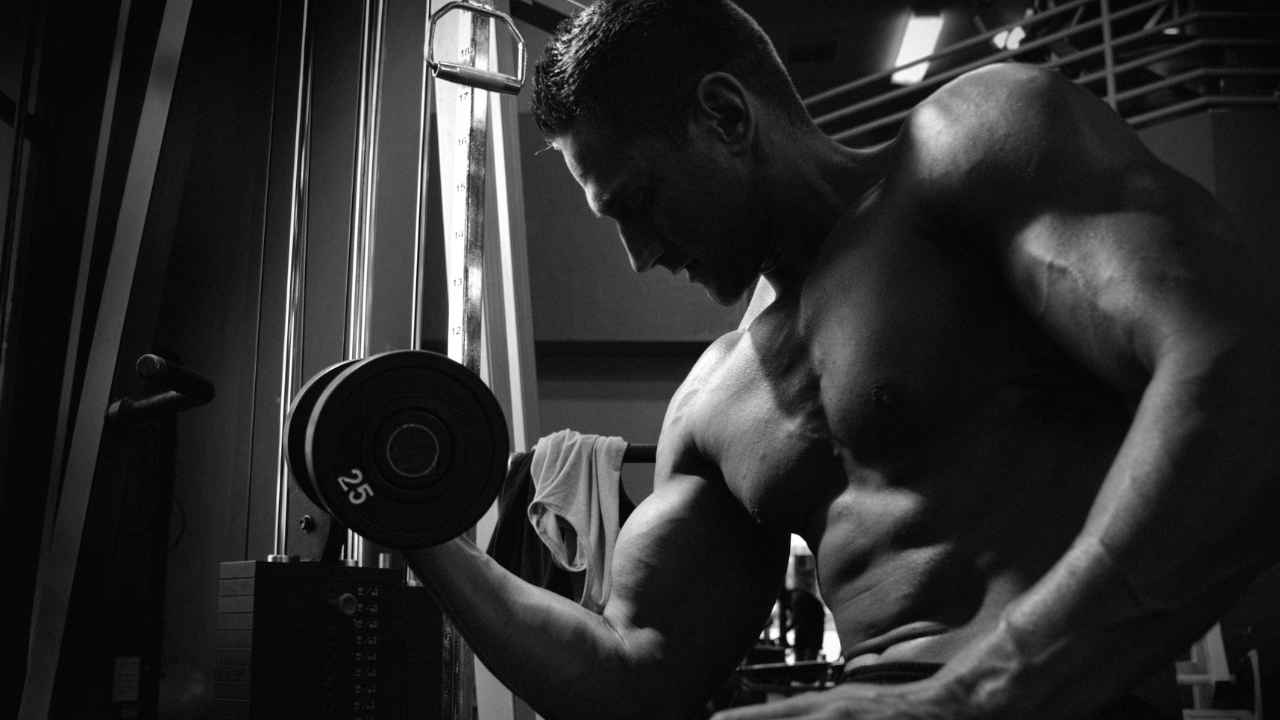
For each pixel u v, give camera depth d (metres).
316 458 0.83
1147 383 0.65
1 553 2.52
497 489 0.89
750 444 0.92
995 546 0.76
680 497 1.04
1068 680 0.58
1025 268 0.71
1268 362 0.60
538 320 6.39
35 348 2.64
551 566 2.53
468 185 2.11
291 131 2.89
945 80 5.91
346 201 2.79
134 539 2.56
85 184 2.73
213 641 2.64
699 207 0.91
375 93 1.89
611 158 0.92
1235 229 0.67
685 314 6.43
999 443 0.78
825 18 7.62
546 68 0.94
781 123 0.92
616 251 6.48
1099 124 0.73
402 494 0.85
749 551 1.03
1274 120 5.64
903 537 0.80
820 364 0.86
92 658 2.45
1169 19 6.18
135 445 2.59
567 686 0.97
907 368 0.79
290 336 1.75
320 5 2.95
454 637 1.95
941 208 0.79
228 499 2.70
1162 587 0.57
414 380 0.86
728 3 0.93
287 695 1.37
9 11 2.66
